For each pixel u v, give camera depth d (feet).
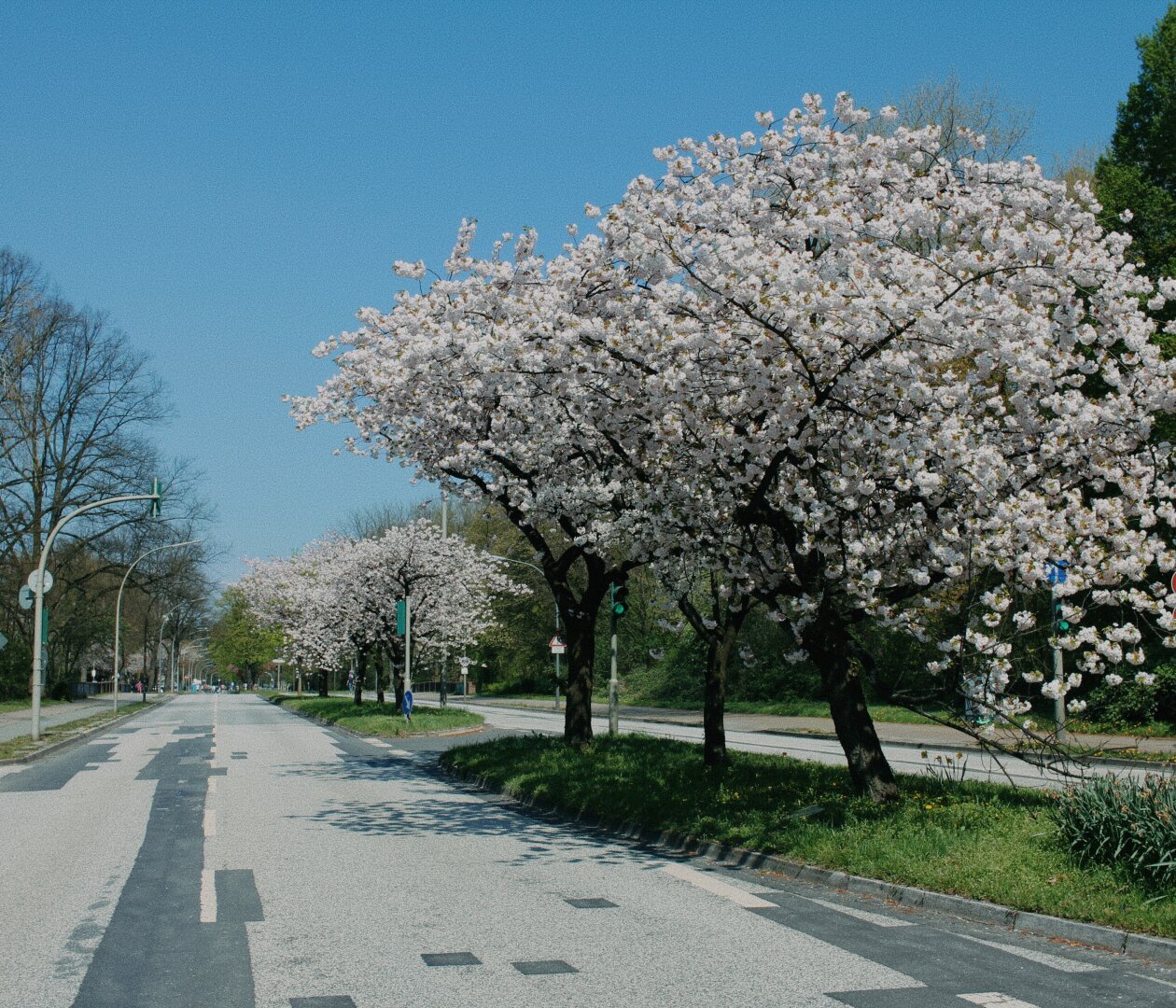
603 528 47.06
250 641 294.87
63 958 21.91
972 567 33.50
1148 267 79.97
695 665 161.89
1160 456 34.63
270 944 23.07
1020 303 35.88
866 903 27.68
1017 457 36.24
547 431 45.16
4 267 131.03
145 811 46.16
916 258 33.06
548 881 30.42
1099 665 32.45
